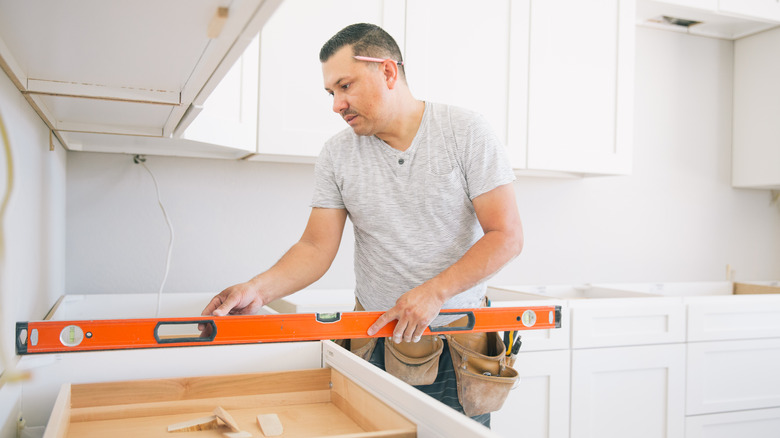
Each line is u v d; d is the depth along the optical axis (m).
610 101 2.29
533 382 1.76
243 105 1.78
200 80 0.86
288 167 2.21
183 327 1.90
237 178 2.14
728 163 2.92
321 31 1.91
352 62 1.14
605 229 2.68
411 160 1.23
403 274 1.25
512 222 1.18
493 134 1.23
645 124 2.76
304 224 2.23
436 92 2.03
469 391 1.24
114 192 1.98
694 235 2.84
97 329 0.83
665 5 2.44
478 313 1.07
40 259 1.25
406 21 2.00
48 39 0.68
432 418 0.68
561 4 2.21
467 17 2.08
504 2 2.13
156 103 1.03
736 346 2.01
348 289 2.22
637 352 1.88
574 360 1.80
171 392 0.98
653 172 2.77
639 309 1.88
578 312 1.81
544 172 2.38
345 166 1.29
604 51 2.28
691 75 2.84
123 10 0.57
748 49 2.85
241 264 2.14
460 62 2.07
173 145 1.79
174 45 0.70
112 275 1.98
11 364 0.46
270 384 1.03
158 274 2.03
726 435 1.99
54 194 1.53
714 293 2.73
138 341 0.84
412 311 1.00
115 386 0.95
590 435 1.83
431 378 1.26
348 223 2.29
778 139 2.69
